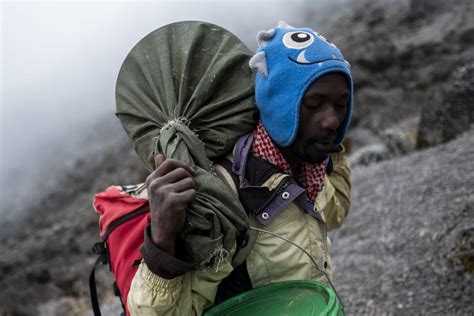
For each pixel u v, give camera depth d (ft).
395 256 17.35
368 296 15.90
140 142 6.55
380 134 40.75
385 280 16.21
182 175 5.60
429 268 15.65
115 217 6.53
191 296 6.10
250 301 6.27
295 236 6.44
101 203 6.97
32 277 42.91
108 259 6.75
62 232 61.57
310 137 6.01
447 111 30.76
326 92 5.85
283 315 6.00
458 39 60.95
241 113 6.43
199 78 6.55
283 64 5.92
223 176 6.30
